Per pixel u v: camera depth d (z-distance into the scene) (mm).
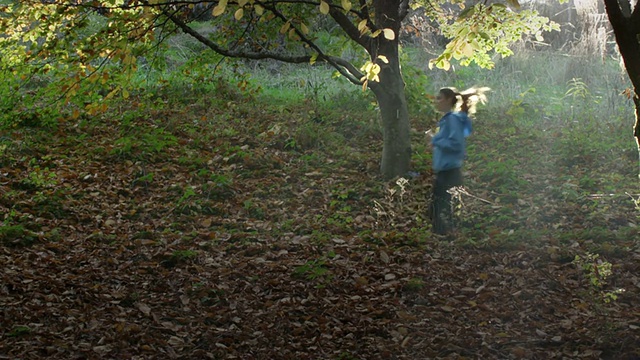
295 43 12438
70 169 10852
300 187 10789
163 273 7488
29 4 9266
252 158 11703
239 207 9867
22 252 7781
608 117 14008
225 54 10352
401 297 7055
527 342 6047
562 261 7805
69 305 6594
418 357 5891
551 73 17203
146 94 15039
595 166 11430
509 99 15516
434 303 6902
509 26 11820
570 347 5934
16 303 6488
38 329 6062
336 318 6594
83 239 8359
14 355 5562
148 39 9648
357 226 9258
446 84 16781
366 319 6551
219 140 12617
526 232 8477
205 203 9758
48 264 7508
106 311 6523
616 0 4984
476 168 11438
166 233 8727
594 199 9664
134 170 10906
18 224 8477
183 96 15539
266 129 13461
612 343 5871
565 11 19641
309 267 7543
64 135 12453
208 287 7113
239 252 8250
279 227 9094
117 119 13430
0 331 5973
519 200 9812
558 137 12977
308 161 11867
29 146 11703
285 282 7371
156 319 6430
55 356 5613
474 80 17141
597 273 6664
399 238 8508
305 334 6324
